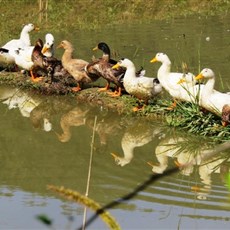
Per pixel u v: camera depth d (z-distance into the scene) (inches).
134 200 368.2
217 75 678.5
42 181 415.2
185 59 765.3
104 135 530.0
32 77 706.8
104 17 1127.6
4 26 1068.5
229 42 862.5
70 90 656.4
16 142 515.8
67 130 549.6
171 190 385.7
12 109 625.0
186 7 1192.2
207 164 440.8
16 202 372.8
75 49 853.8
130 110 585.0
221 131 494.6
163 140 506.9
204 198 369.7
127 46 862.5
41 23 1087.0
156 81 565.9
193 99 537.3
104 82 695.7
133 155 470.0
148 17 1128.2
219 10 1170.6
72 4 1178.6
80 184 403.9
